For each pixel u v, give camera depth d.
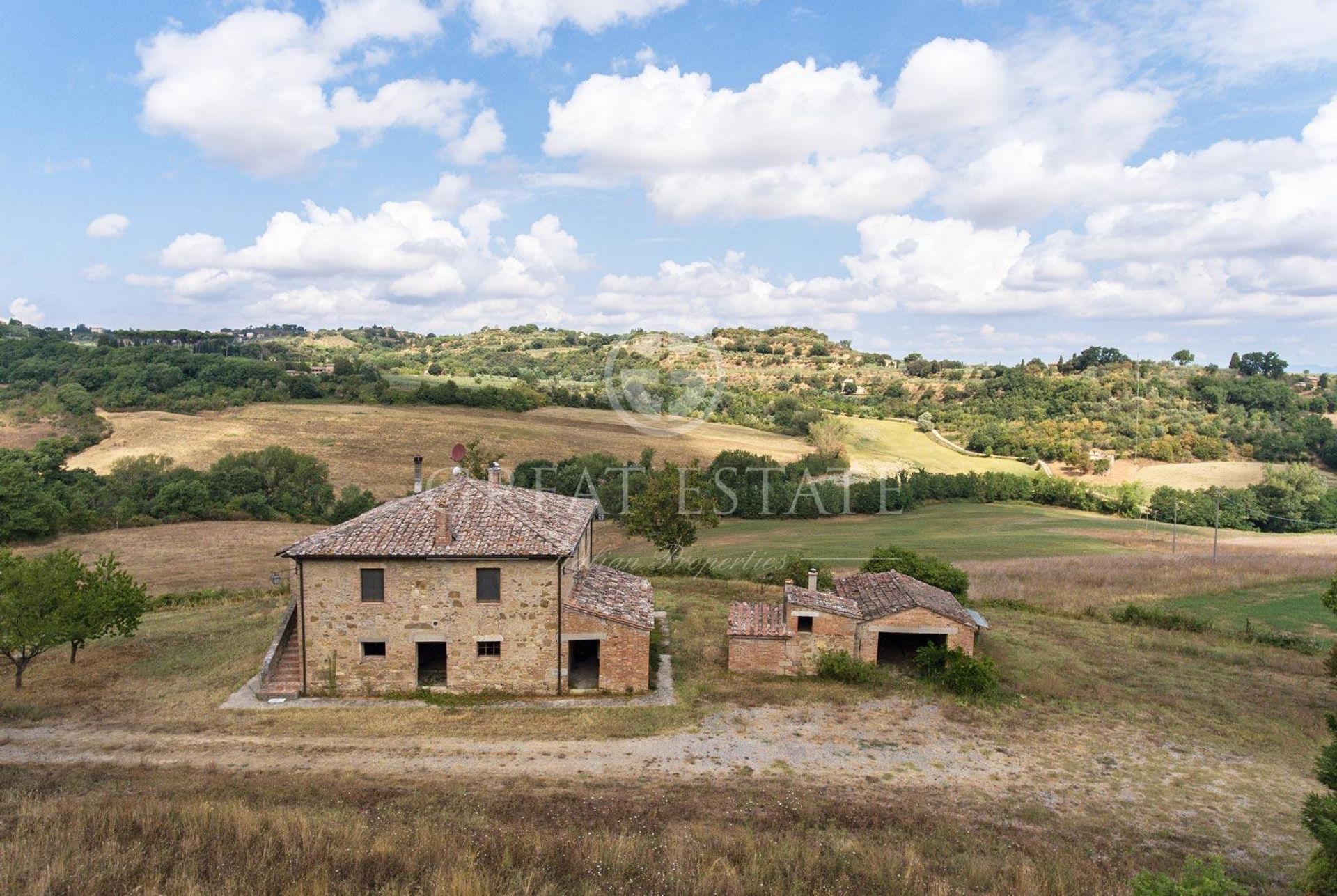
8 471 65.06
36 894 12.67
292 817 16.30
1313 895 14.61
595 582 30.06
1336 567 53.50
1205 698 28.11
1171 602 44.72
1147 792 20.83
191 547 63.59
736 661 29.61
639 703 25.86
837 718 25.23
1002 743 23.73
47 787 19.02
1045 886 15.01
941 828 18.06
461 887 13.30
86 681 27.73
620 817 17.95
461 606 26.27
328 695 26.25
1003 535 71.06
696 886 14.20
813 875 15.02
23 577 26.55
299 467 80.00
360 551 25.73
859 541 66.56
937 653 29.36
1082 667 31.45
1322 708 27.41
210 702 25.64
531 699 26.14
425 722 23.91
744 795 19.44
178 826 15.77
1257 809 20.03
